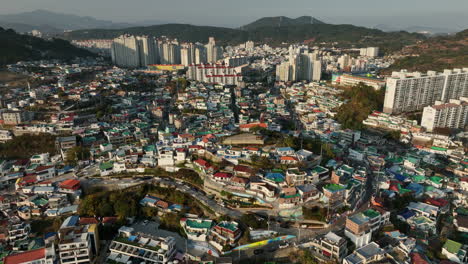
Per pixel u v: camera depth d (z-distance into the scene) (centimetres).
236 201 13650
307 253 10706
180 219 13250
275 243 11669
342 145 19812
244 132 18900
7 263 10275
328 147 17875
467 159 18150
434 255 11262
